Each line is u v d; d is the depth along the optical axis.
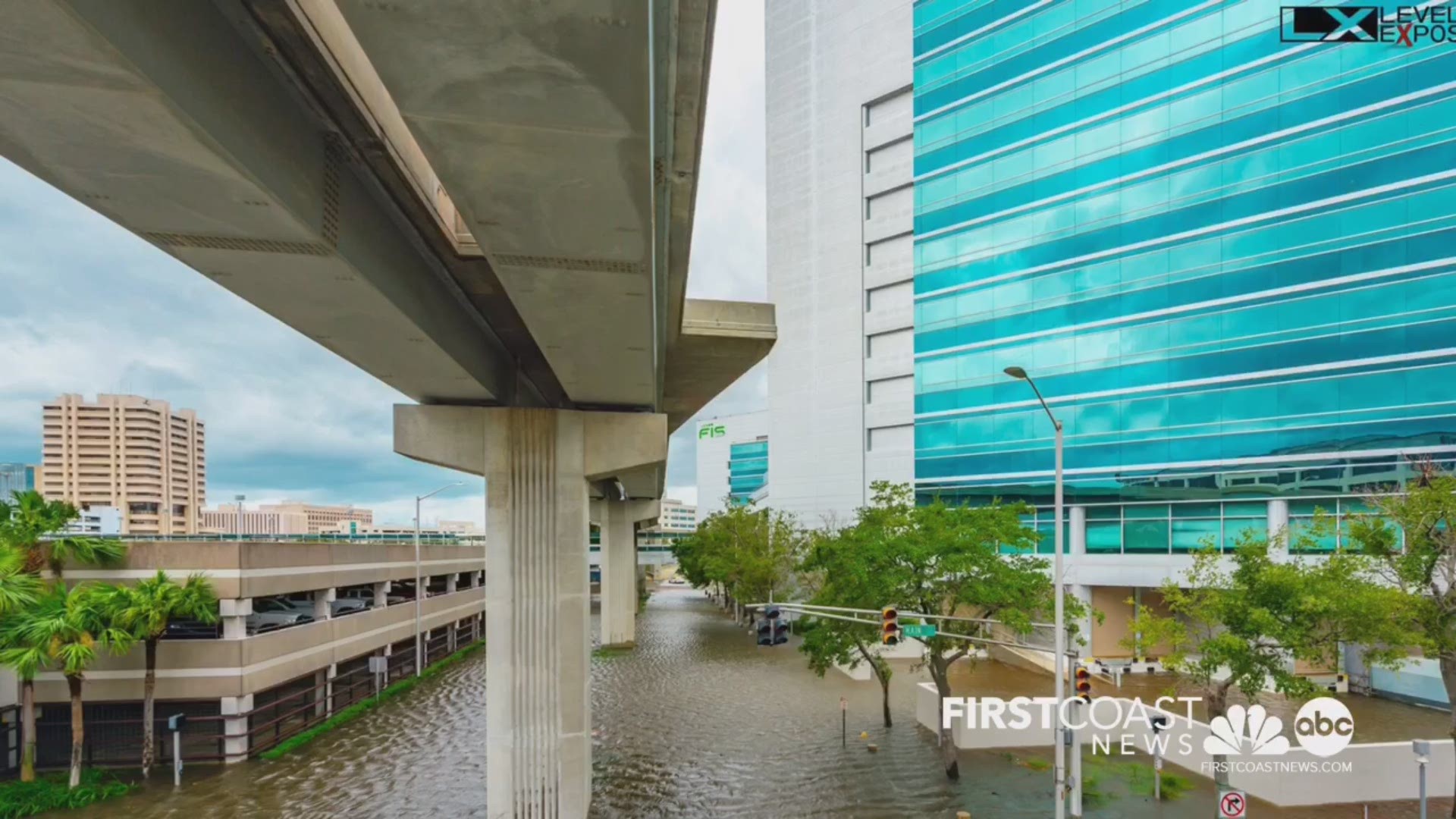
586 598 20.34
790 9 64.38
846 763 23.62
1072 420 43.09
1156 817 18.83
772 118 66.19
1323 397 34.38
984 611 23.81
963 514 23.92
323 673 30.02
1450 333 31.45
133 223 8.55
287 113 8.14
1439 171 32.06
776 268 65.69
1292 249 35.62
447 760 24.33
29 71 5.57
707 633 57.16
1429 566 19.95
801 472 62.81
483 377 18.27
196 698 24.14
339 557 31.83
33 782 21.36
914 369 55.03
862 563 23.23
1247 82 37.41
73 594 21.86
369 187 10.41
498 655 19.50
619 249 9.78
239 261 9.73
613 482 49.75
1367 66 34.03
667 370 25.02
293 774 22.91
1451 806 19.50
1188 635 22.02
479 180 7.89
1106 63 42.88
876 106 58.56
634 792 21.14
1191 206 39.00
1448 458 31.08
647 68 5.95
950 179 50.56
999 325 47.19
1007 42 47.72
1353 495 33.09
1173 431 39.00
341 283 10.62
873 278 58.41
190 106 6.27
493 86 6.18
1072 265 43.75
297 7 6.84
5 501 23.61
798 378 63.62
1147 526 39.72
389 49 5.70
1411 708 29.28
